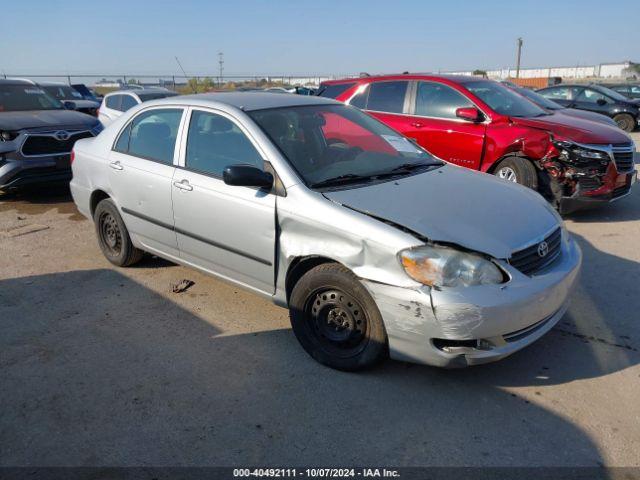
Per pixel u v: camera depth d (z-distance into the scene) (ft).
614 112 51.42
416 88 24.25
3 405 10.23
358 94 26.11
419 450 8.77
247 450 8.88
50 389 10.69
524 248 10.02
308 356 11.65
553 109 28.60
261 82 124.88
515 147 21.07
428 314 9.33
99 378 11.04
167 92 42.75
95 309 14.19
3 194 28.04
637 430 9.12
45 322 13.53
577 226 20.76
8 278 16.48
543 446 8.79
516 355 11.47
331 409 9.85
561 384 10.44
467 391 10.28
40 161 24.93
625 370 10.87
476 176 13.05
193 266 14.02
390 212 10.21
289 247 11.07
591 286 14.90
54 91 51.83
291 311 11.44
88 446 9.08
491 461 8.50
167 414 9.85
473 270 9.37
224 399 10.25
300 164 11.68
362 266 9.98
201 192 12.75
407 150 14.11
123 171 15.14
